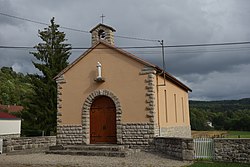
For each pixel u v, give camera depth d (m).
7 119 32.66
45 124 33.75
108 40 19.89
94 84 18.84
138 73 17.88
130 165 12.24
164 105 19.84
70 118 19.03
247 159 12.87
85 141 18.39
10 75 82.00
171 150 15.02
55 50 35.81
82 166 12.13
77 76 19.39
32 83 34.66
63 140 18.89
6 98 63.19
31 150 19.06
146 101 17.44
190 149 13.54
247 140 13.02
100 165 12.31
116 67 18.47
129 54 18.17
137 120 17.47
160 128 18.30
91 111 18.98
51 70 34.81
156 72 18.28
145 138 17.11
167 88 21.11
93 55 19.22
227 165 12.23
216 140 13.60
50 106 34.25
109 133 18.41
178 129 23.03
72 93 19.31
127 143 17.42
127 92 17.97
